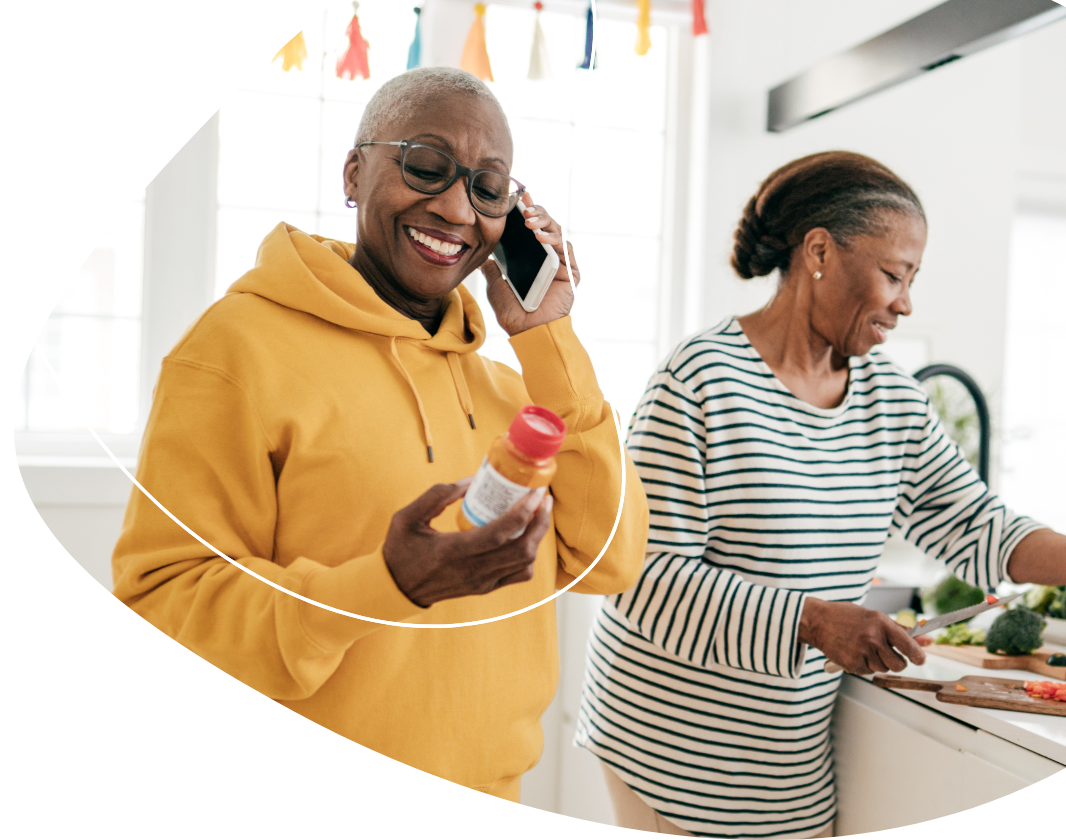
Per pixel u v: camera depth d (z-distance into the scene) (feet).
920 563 5.75
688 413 3.35
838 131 7.11
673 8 6.82
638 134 7.04
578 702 6.11
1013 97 7.46
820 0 6.90
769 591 3.22
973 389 4.81
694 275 6.99
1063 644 4.16
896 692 3.68
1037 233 9.02
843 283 3.49
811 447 3.54
